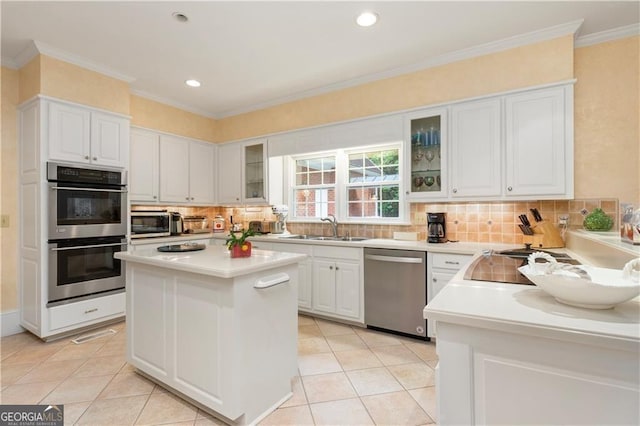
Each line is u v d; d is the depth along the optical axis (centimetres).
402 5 218
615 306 99
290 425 169
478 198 270
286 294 197
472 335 94
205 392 172
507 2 214
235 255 194
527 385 88
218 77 337
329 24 241
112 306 312
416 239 316
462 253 250
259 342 175
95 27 245
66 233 282
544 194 245
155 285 199
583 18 231
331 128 352
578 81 257
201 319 173
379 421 172
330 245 320
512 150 256
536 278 104
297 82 350
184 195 419
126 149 330
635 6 217
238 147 440
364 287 298
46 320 269
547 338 85
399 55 288
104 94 313
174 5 218
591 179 252
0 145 285
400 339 279
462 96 281
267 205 421
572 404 84
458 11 225
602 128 249
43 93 271
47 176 272
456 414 97
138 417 176
